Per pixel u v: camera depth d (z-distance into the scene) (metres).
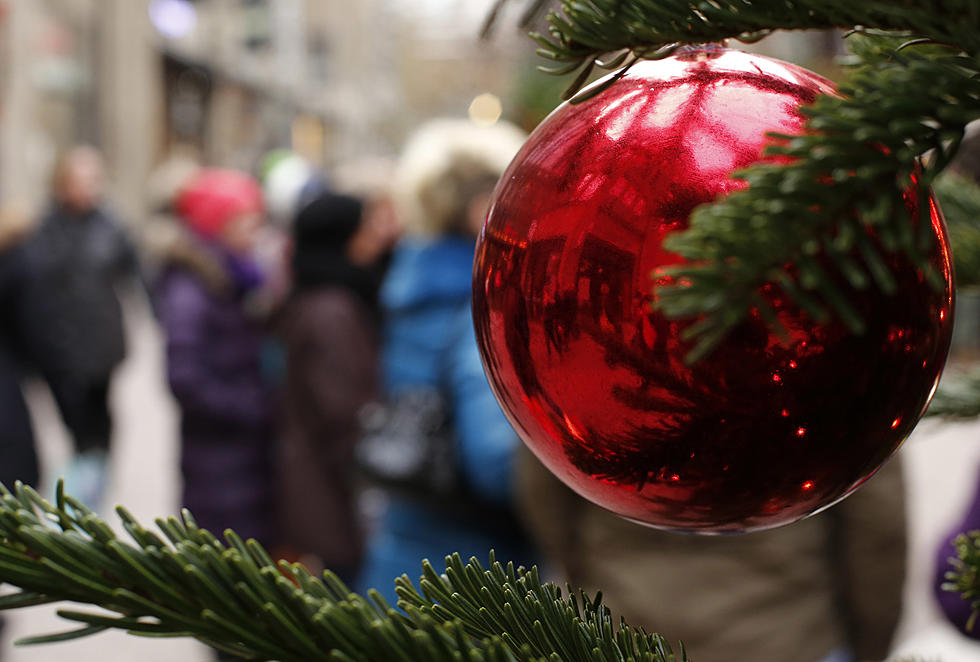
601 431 0.48
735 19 0.41
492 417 1.92
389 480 1.98
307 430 2.82
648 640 0.54
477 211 2.12
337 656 0.40
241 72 18.42
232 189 3.17
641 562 1.73
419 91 23.88
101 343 4.75
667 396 0.45
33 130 11.05
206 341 3.00
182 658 3.44
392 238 3.03
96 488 4.81
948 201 0.76
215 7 17.06
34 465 3.89
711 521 0.50
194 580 0.44
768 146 0.35
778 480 0.47
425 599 0.53
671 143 0.45
